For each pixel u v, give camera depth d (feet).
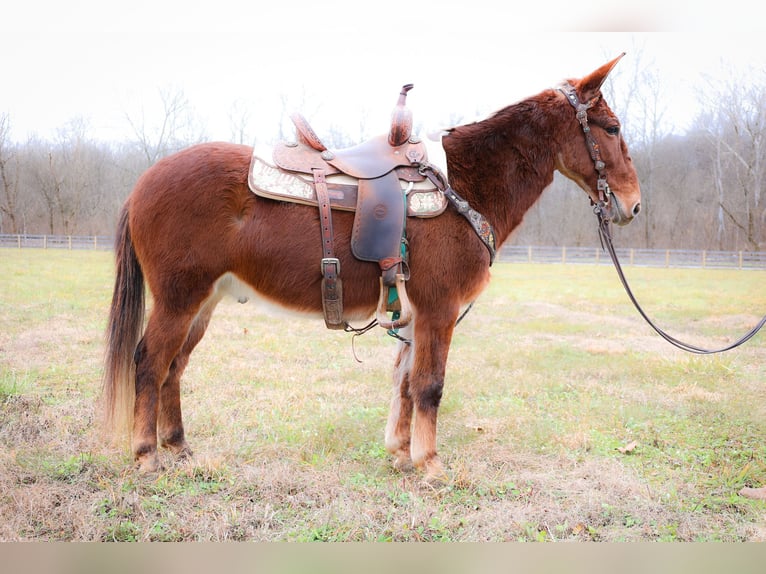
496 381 15.94
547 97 9.95
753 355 20.07
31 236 66.69
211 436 11.31
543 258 67.51
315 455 10.43
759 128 69.15
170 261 8.82
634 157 79.36
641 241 81.25
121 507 8.27
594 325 26.08
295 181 8.93
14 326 21.91
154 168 9.17
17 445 10.44
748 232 71.72
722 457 10.89
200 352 18.75
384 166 9.23
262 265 8.93
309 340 21.43
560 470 10.16
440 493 9.11
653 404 14.10
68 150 65.67
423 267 9.11
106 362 9.33
